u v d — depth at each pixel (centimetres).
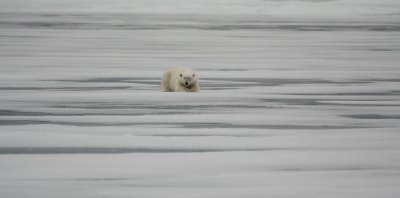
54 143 1888
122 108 2436
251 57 4109
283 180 1543
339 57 4106
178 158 1733
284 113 2366
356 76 3319
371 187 1489
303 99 2666
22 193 1446
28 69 3475
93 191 1462
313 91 2866
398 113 2384
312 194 1441
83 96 2691
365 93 2820
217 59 4009
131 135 1997
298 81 3156
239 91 2845
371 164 1678
